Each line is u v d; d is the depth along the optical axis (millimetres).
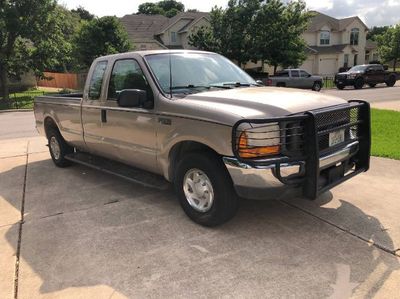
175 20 46719
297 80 28609
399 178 5738
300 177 3814
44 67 28188
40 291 3277
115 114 5211
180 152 4566
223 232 4184
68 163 7082
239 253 3742
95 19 35812
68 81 40469
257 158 3682
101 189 5785
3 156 8391
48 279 3445
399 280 3229
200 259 3664
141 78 4828
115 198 5363
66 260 3748
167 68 4879
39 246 4059
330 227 4219
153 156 4746
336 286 3180
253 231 4184
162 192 5520
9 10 25062
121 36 36250
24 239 4238
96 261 3701
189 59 5191
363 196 5062
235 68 5617
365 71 29828
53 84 43844
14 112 21078
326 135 4078
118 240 4105
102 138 5629
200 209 4340
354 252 3686
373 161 6691
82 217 4754
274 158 3686
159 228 4348
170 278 3381
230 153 3766
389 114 12922
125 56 5168
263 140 3668
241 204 4898
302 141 3801
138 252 3840
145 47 45844
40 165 7461
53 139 7219
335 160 4105
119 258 3740
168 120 4375
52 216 4832
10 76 30203
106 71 5457
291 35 33500
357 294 3072
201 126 4004
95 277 3439
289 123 3762
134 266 3588
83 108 5914
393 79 32062
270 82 25656
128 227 4406
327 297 3049
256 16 33406
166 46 46750
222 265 3547
